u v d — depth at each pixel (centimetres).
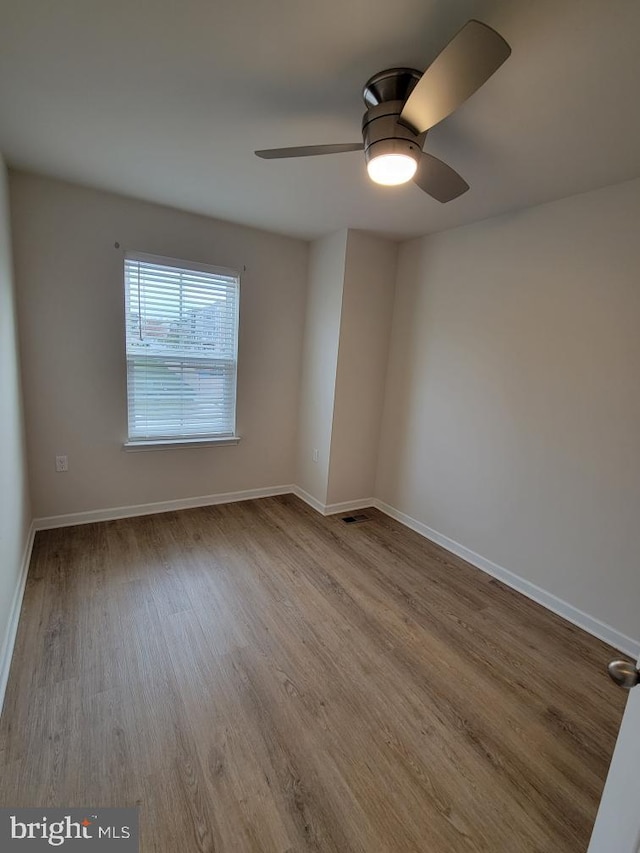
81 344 272
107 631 191
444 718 157
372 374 341
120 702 154
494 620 219
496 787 132
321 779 131
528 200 224
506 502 255
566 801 129
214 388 331
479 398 270
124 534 285
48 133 184
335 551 284
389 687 169
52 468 277
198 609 212
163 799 122
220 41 123
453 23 111
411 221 273
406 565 271
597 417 208
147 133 180
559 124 152
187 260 296
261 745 141
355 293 317
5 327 200
